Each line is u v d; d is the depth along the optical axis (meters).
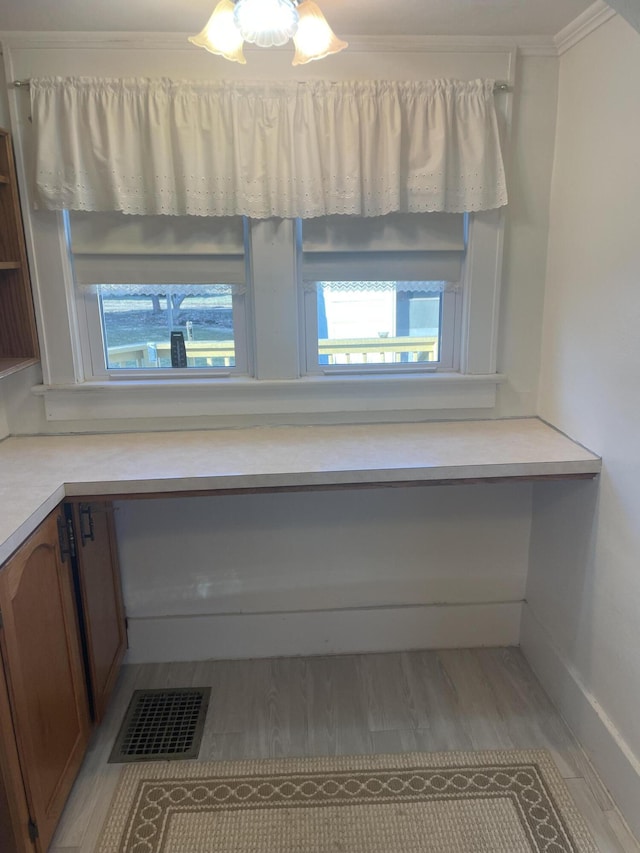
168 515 2.29
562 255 2.05
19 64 1.88
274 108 1.92
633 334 1.63
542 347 2.23
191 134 1.91
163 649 2.41
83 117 1.88
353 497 2.33
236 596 2.39
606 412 1.79
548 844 1.63
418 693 2.22
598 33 1.76
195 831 1.68
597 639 1.87
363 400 2.24
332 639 2.44
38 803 1.50
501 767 1.88
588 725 1.90
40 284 2.05
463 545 2.41
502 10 1.75
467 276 2.15
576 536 2.01
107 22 1.79
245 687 2.26
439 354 2.29
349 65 1.95
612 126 1.70
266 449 2.01
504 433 2.13
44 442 2.12
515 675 2.32
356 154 1.94
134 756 1.94
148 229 2.03
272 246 2.06
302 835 1.67
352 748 1.96
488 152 2.00
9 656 1.36
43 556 1.58
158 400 2.18
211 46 1.49
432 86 1.94
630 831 1.66
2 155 1.90
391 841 1.65
